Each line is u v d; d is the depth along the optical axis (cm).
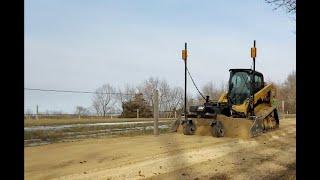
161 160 1016
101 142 1371
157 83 4888
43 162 960
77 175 823
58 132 1792
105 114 3450
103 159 1010
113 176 825
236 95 1827
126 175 839
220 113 1650
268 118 1859
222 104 1727
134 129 2072
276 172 914
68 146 1252
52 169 879
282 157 1127
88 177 808
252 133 1570
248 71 1822
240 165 995
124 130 2000
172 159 1037
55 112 2955
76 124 2370
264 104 1906
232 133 1588
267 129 1833
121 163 961
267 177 859
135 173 860
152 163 974
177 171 899
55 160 989
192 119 1664
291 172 912
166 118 3481
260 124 1667
